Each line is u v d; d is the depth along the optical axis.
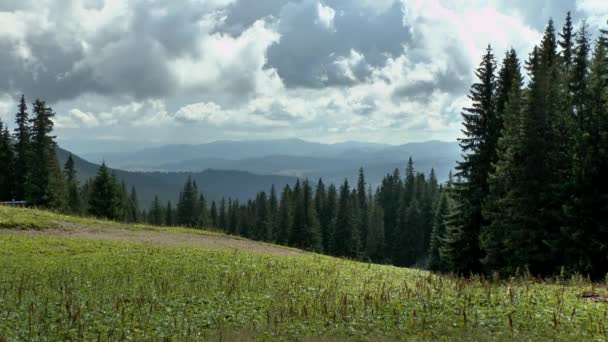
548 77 28.92
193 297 14.23
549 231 27.11
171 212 111.06
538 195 27.31
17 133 61.22
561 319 10.16
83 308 12.41
